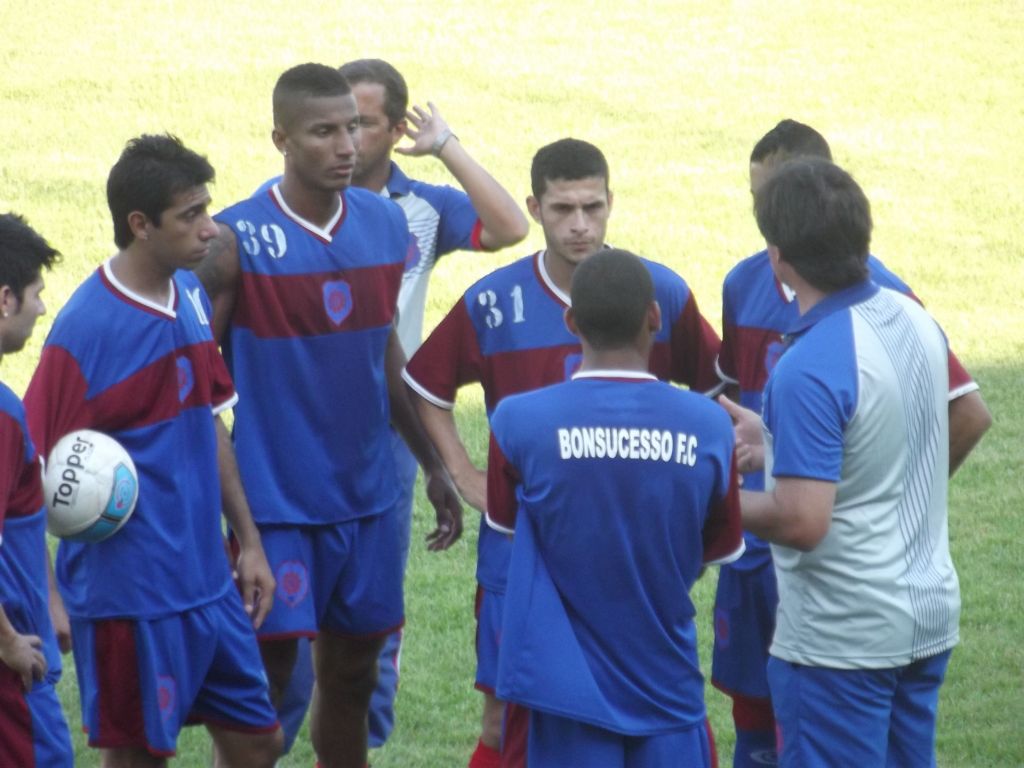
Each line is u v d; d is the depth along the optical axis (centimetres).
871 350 1386
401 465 2097
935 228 5512
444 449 1808
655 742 1406
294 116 1711
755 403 1789
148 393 1594
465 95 7131
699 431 1377
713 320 4588
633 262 1386
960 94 7256
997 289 4869
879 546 1402
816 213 1400
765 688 1811
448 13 8412
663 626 1403
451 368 1808
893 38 8119
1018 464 3297
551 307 1766
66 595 1631
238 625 1684
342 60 7556
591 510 1364
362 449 1838
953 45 7994
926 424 1417
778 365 1413
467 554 2811
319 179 1730
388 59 7612
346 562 1862
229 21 8169
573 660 1372
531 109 6969
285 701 1948
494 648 1811
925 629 1418
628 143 6538
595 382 1381
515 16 8400
